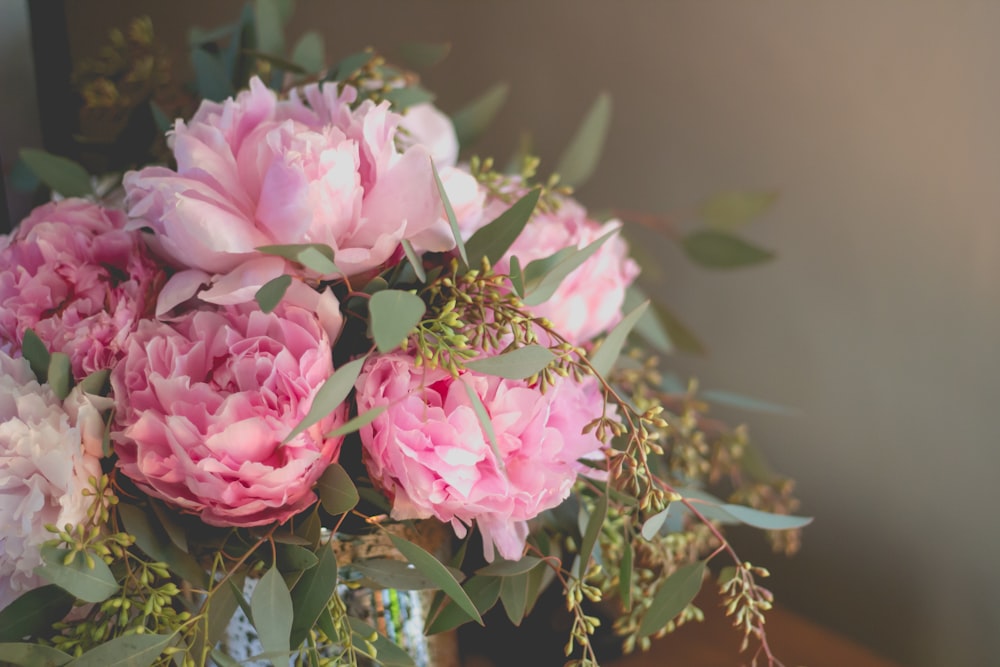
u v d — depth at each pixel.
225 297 0.60
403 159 0.62
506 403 0.61
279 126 0.62
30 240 0.67
